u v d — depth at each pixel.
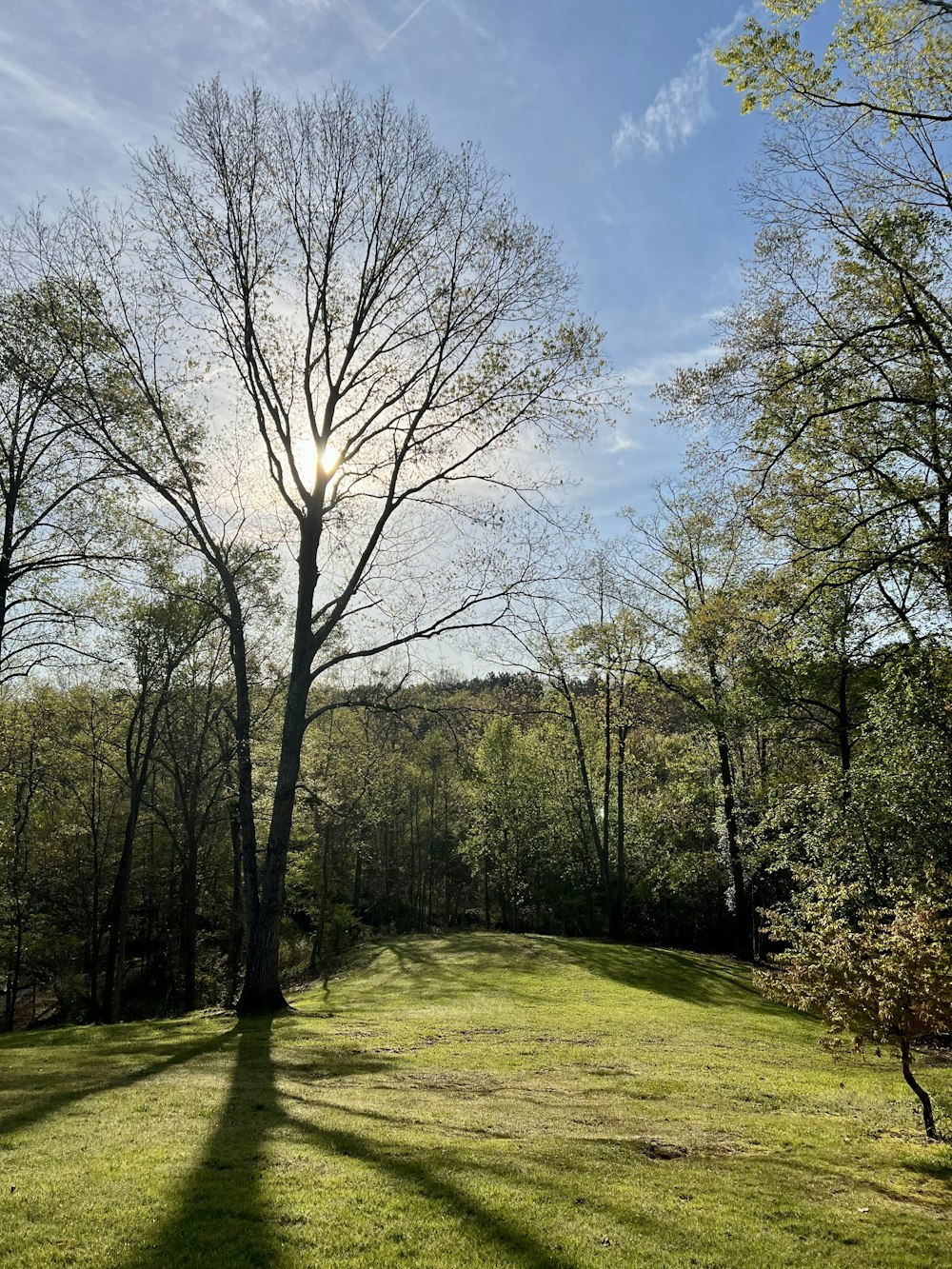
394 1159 6.54
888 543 15.70
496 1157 6.74
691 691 32.19
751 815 29.14
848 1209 6.02
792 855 22.19
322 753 35.47
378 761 39.56
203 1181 5.82
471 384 17.50
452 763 45.47
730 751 32.94
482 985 23.42
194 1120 7.75
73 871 33.88
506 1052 12.84
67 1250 4.59
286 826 16.75
